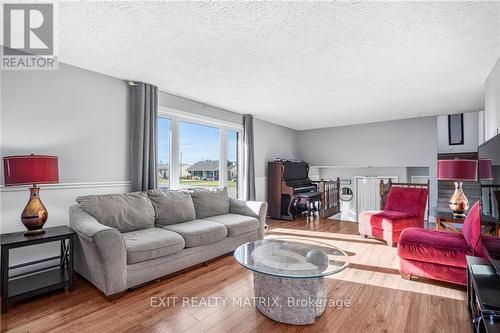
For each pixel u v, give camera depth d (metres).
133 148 3.18
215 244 2.95
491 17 1.84
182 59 2.59
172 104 3.79
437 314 1.87
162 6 1.73
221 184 4.74
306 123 6.07
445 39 2.16
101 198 2.59
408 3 1.69
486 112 3.21
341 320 1.81
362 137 6.05
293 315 1.76
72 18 1.88
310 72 2.92
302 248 2.29
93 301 2.04
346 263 1.92
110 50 2.40
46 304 2.00
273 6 1.73
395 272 2.65
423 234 2.49
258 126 5.59
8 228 2.33
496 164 1.59
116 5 1.72
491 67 2.77
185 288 2.30
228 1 1.68
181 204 3.12
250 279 2.50
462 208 3.06
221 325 1.75
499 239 1.65
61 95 2.66
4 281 1.89
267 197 5.73
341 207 6.43
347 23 1.93
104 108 3.00
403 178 5.69
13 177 2.03
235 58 2.56
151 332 1.67
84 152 2.83
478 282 1.48
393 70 2.86
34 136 2.49
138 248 2.20
